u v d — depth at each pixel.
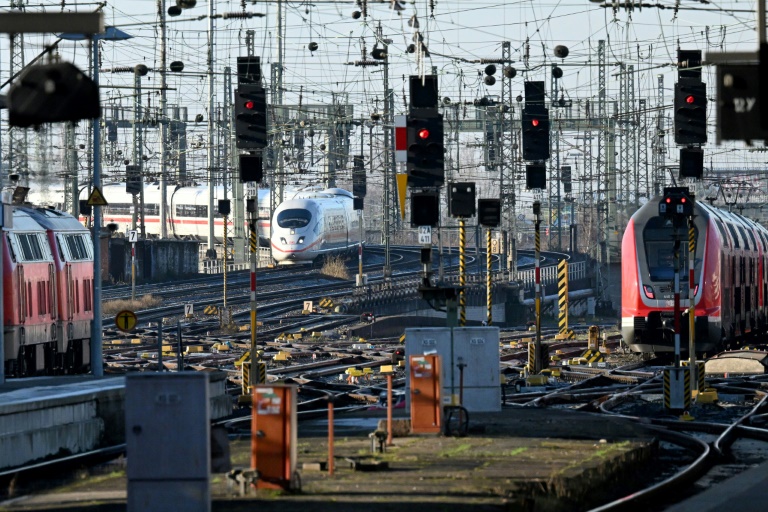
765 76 60.00
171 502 54.22
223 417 110.25
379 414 101.38
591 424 91.62
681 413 111.50
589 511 60.81
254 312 123.19
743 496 67.00
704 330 165.88
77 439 91.75
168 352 188.50
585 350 196.25
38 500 60.88
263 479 59.94
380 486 62.00
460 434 83.94
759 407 114.44
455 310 102.88
